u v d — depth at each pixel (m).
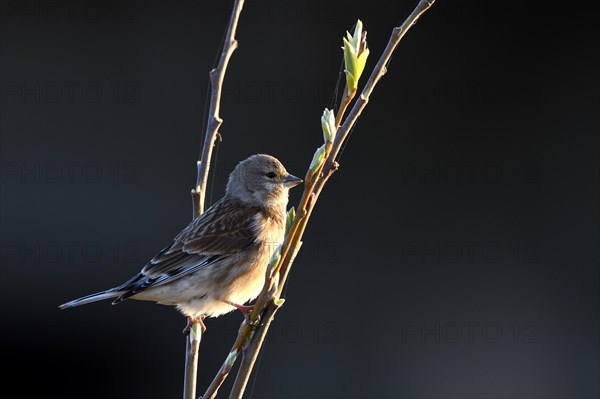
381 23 12.48
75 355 10.55
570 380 11.12
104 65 12.05
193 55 12.27
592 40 12.52
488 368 11.15
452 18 12.64
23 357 10.50
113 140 11.80
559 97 12.47
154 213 11.54
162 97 12.07
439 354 11.20
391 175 12.09
